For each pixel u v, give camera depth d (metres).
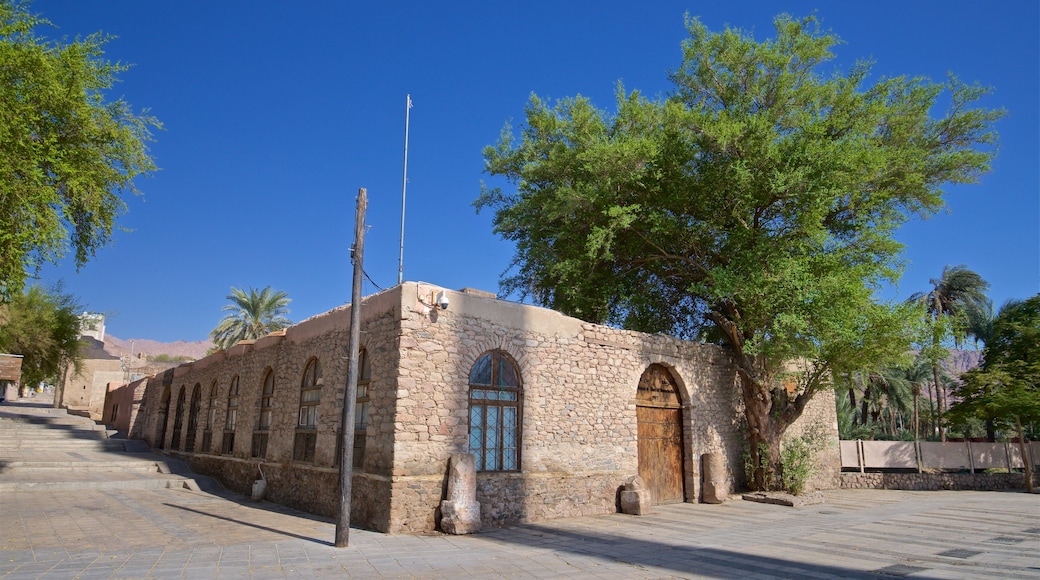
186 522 12.44
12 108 11.88
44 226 12.41
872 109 17.52
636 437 15.86
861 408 42.78
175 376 26.72
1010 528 12.69
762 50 17.53
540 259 20.83
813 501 17.59
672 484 17.09
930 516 14.76
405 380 11.83
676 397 17.86
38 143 12.52
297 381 16.28
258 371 18.86
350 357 10.41
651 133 18.95
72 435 27.06
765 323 16.92
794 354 16.39
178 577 7.71
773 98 17.88
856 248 17.98
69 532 10.95
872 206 18.56
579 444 14.54
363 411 13.18
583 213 18.58
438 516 11.73
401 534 11.20
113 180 14.56
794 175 15.58
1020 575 8.07
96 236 15.09
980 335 38.50
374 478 11.88
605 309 20.73
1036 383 24.08
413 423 11.77
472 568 8.59
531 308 14.24
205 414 22.72
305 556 9.12
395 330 12.17
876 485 23.05
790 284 15.84
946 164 18.94
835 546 10.52
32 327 32.91
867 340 16.44
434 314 12.48
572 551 9.99
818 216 15.98
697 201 17.89
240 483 18.25
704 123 16.64
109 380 43.25
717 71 18.36
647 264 20.05
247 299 43.28
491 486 12.66
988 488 23.23
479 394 13.16
